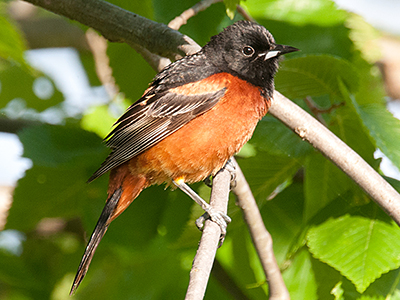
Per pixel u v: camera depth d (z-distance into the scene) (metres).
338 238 8.49
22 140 10.41
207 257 6.85
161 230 10.56
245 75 9.07
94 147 10.75
